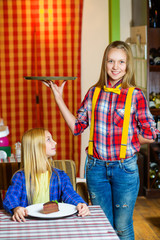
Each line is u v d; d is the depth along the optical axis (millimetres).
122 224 2398
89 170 2377
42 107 5059
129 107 2279
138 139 2365
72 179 2557
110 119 2291
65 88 5062
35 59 4969
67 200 2166
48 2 4883
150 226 3744
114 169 2291
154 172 4664
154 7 4605
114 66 2285
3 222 1892
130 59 2316
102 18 5047
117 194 2334
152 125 2299
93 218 1920
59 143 5148
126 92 2305
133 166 2307
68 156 5172
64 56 5000
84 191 2537
